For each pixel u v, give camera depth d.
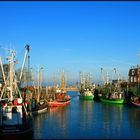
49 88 144.50
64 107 124.19
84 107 124.12
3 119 55.28
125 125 74.38
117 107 123.94
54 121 80.25
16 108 56.22
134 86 151.50
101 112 103.50
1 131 51.69
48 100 124.56
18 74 74.38
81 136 60.50
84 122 79.00
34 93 120.31
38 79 116.44
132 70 173.38
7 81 61.09
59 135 61.22
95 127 71.25
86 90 195.50
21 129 52.62
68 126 72.31
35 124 75.31
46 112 102.56
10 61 59.72
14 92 60.44
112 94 153.12
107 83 189.75
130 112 103.25
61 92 151.00
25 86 97.69
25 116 58.34
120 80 179.12
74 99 187.38
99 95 173.12
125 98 146.00
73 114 97.00
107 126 72.75
